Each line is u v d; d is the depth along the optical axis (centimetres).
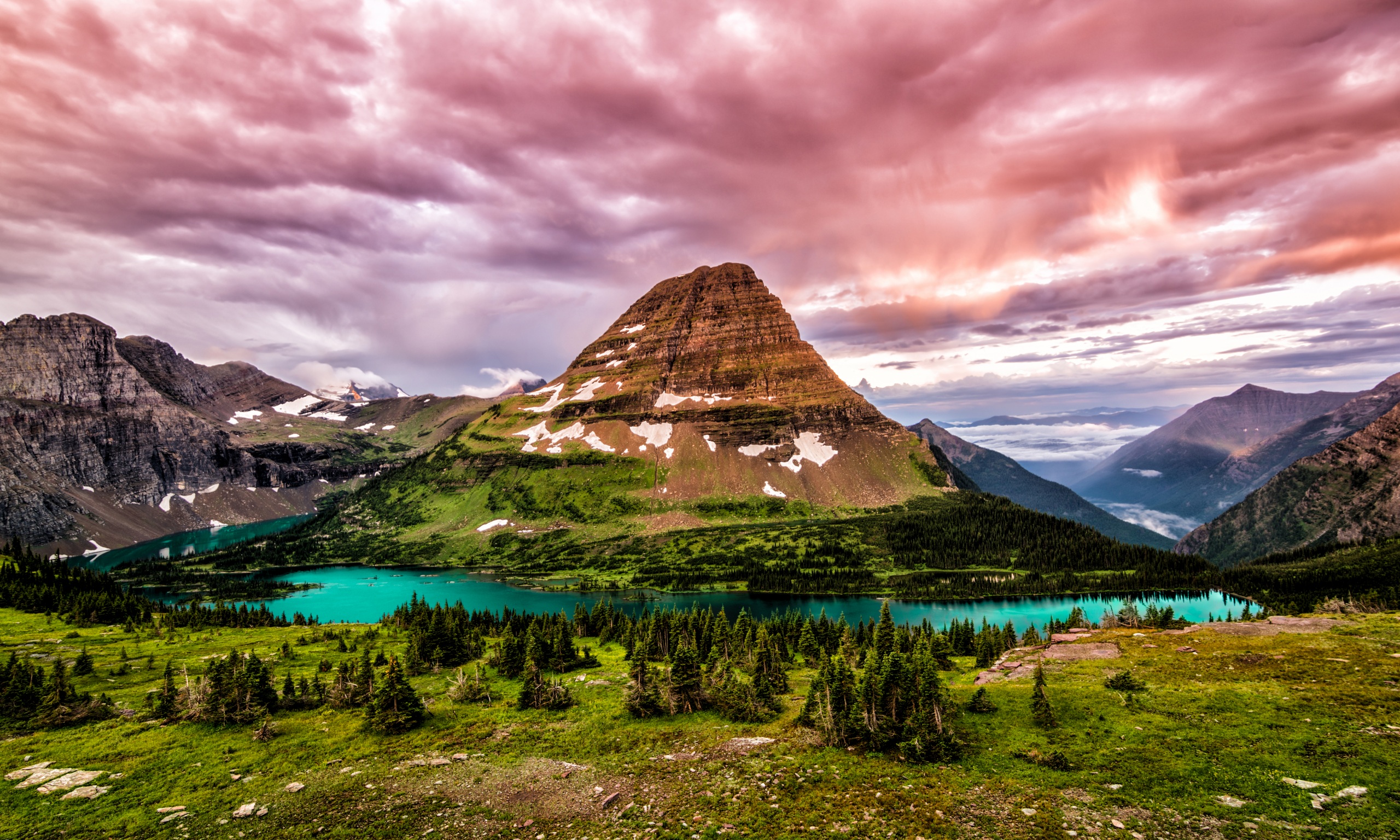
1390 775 4284
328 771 5897
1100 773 4797
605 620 16888
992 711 6525
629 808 4841
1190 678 7175
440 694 9344
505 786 5394
